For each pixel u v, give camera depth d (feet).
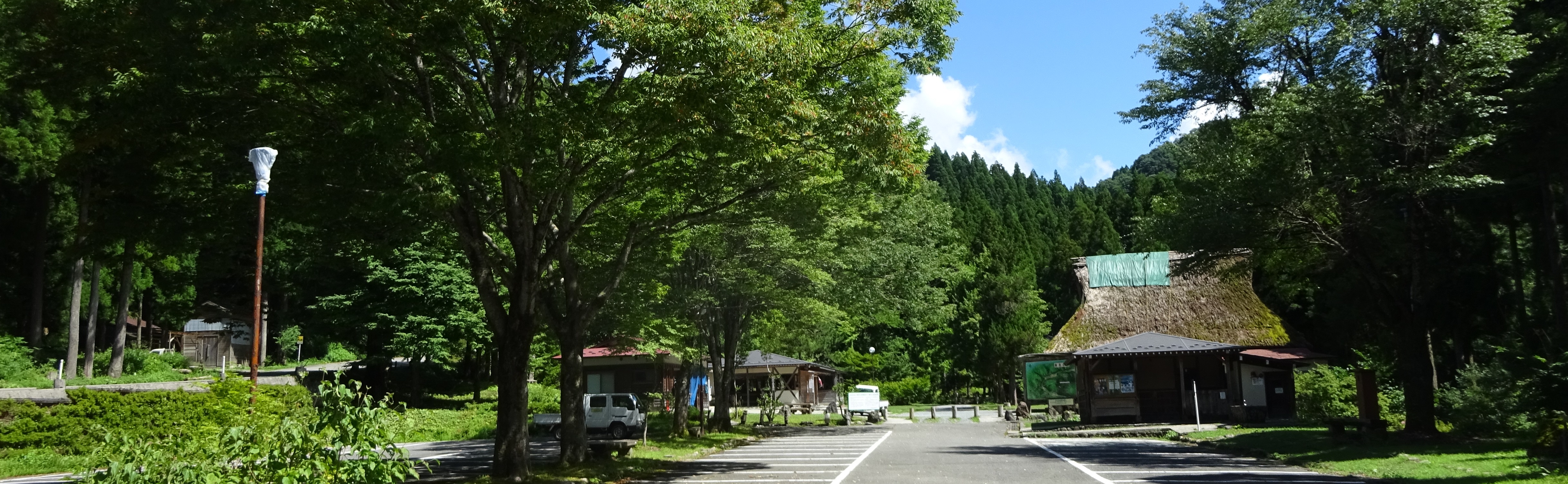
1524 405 51.44
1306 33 69.56
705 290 84.38
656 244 59.98
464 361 153.07
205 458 20.53
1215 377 114.62
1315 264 81.87
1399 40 63.52
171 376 101.55
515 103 43.60
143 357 126.72
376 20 34.99
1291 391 111.65
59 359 114.11
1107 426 103.96
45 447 63.72
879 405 141.18
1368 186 65.92
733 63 36.24
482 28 39.01
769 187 48.93
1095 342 127.44
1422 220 70.74
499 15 36.24
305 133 41.63
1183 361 113.91
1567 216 78.79
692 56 35.45
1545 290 92.68
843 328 131.85
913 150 47.47
